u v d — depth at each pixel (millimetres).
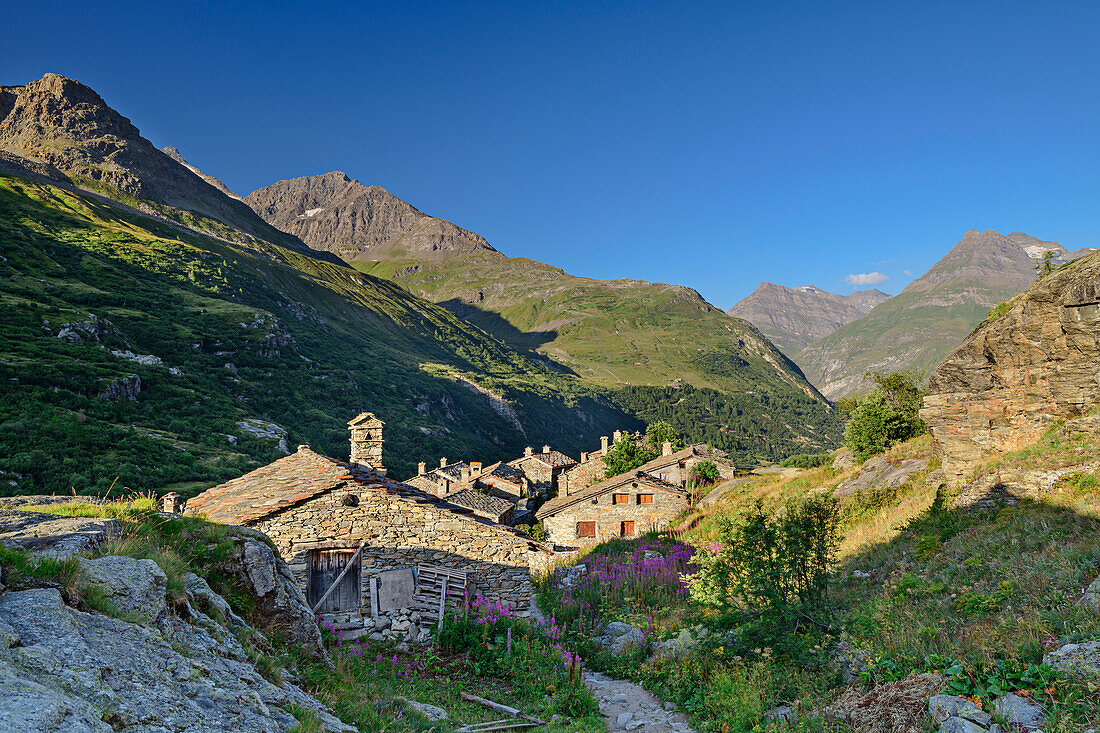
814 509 14438
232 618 8062
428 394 195250
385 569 16125
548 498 81125
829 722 9312
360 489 16469
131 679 4848
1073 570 11812
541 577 26797
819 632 13211
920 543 18344
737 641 14227
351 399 155000
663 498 43906
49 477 66500
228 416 112625
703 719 11508
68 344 113062
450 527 16594
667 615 19562
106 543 7395
